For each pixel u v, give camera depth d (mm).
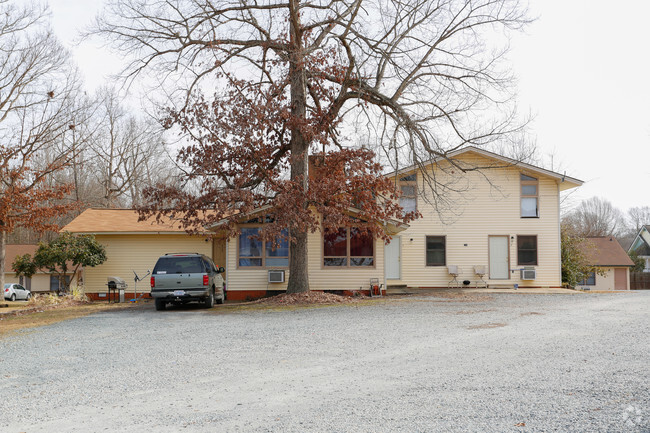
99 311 19922
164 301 19422
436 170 27875
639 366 7773
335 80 20922
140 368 9000
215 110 18641
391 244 27984
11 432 5891
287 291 21562
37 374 8844
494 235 27891
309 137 19453
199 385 7695
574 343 9836
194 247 27703
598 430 5125
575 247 32312
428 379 7477
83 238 26781
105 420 6207
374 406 6270
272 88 19922
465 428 5344
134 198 51031
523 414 5719
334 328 12898
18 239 57406
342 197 19625
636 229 96750
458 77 20531
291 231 21453
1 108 27125
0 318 19328
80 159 47312
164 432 5684
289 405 6492
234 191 18266
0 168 25938
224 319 15711
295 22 19609
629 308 15930
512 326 12367
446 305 17953
